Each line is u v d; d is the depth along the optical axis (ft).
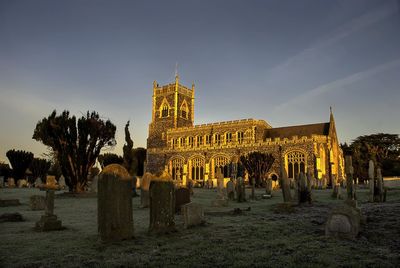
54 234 31.12
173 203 32.09
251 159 156.25
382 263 20.89
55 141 92.02
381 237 28.43
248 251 24.11
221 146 204.33
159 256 22.86
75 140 91.97
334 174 174.40
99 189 27.58
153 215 30.48
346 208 28.89
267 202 72.18
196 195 98.02
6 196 85.40
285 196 60.70
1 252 24.21
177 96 260.21
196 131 232.94
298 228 33.63
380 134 246.27
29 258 22.63
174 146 240.73
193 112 275.80
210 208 57.21
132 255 23.20
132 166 101.50
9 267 20.62
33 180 191.62
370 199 65.31
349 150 242.78
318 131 196.34
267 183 95.20
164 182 31.22
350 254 23.03
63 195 87.20
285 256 22.63
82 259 22.27
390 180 129.80
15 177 173.06
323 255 22.76
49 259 22.33
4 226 36.45
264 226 34.96
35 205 54.60
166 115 262.26
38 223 34.06
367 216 40.93
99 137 95.25
